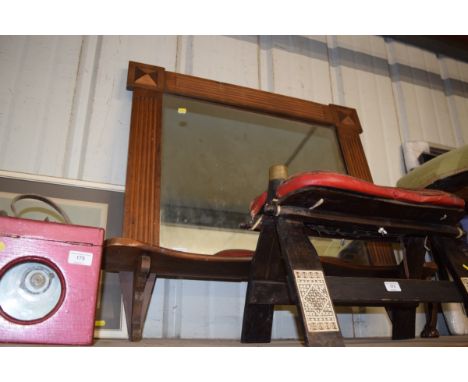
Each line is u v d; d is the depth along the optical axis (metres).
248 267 0.99
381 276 1.18
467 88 2.25
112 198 1.21
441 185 1.15
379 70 2.02
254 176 1.40
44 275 0.69
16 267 0.67
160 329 1.15
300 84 1.77
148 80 1.38
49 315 0.64
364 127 1.82
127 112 1.40
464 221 1.39
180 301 1.20
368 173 1.55
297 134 1.56
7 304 0.65
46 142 1.26
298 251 0.69
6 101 1.26
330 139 1.61
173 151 1.31
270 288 0.89
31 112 1.28
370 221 0.78
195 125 1.39
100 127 1.34
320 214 0.74
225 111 1.47
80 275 0.68
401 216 0.80
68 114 1.32
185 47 1.61
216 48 1.66
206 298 1.23
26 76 1.32
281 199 0.71
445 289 0.80
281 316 1.29
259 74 1.70
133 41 1.52
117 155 1.33
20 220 0.68
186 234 1.19
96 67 1.43
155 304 1.17
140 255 0.87
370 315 1.42
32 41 1.38
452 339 1.12
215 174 1.34
